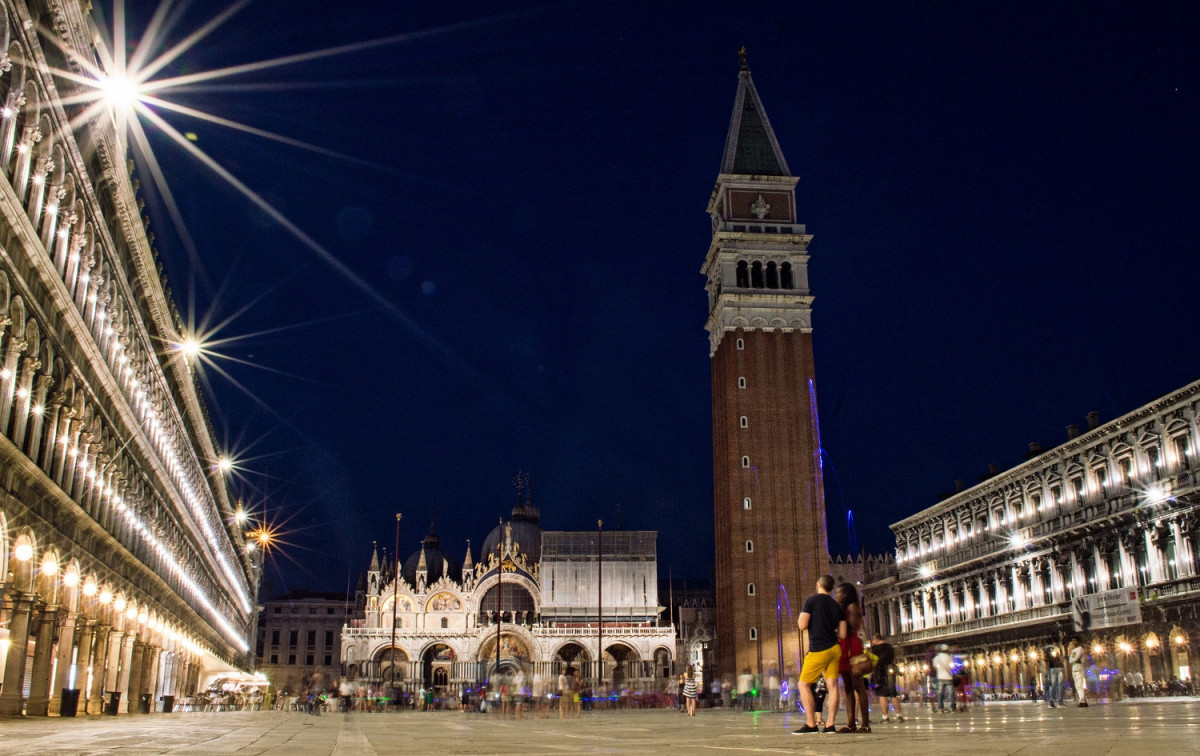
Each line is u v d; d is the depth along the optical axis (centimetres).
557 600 18650
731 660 13875
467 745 2108
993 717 3675
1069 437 9569
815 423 14575
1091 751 1473
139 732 2844
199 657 10456
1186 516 7500
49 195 3906
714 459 15550
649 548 19012
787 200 15725
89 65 4062
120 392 5128
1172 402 7806
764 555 13975
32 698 4103
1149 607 7669
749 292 15038
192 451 8900
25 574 3772
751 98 16400
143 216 5556
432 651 18962
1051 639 9144
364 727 3906
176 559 8100
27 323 3653
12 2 3138
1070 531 8956
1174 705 5225
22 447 3647
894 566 14725
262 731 3153
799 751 1620
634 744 2095
